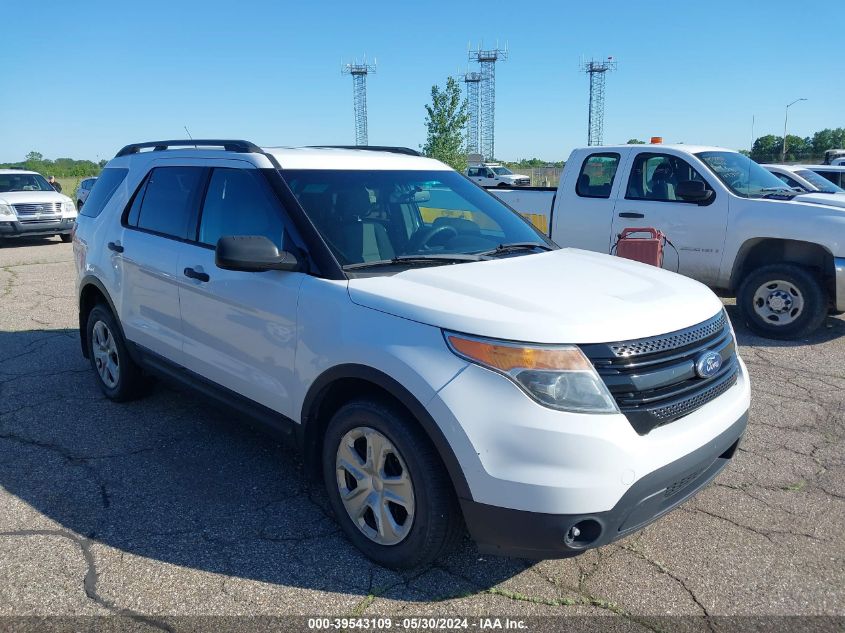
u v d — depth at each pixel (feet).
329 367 10.04
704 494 12.34
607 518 8.38
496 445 8.34
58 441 14.39
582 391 8.33
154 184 14.98
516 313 8.84
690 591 9.55
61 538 10.75
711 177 23.68
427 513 9.12
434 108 119.96
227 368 12.34
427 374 8.75
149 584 9.61
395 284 10.00
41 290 31.76
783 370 19.44
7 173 53.98
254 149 12.69
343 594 9.43
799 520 11.44
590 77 248.11
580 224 26.66
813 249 21.86
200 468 13.20
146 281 14.32
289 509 11.69
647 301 9.75
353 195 12.23
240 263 10.32
